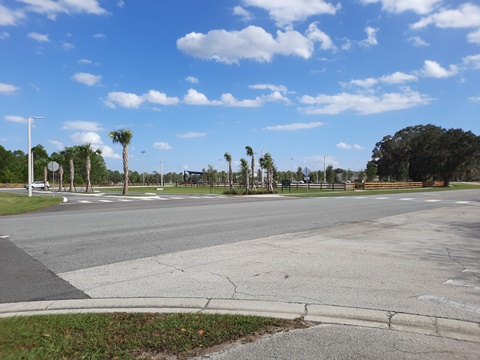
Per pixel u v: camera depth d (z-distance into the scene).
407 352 3.63
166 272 6.49
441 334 4.07
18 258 7.57
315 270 6.59
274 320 4.35
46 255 7.84
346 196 33.47
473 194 36.28
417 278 6.11
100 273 6.45
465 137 73.06
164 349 3.60
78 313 4.53
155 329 4.02
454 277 6.18
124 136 39.12
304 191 48.09
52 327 4.04
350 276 6.22
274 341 3.83
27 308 4.82
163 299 5.14
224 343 3.77
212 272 6.47
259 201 25.78
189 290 5.52
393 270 6.61
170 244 8.99
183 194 40.25
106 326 4.09
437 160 76.12
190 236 10.14
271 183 45.72
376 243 9.16
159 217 14.84
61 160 54.53
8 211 18.62
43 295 5.34
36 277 6.22
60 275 6.33
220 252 8.05
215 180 73.75
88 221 13.63
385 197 31.03
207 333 3.96
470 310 4.71
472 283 5.84
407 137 84.62
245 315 4.49
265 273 6.40
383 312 4.63
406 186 65.75
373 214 15.98
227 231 11.04
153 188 64.75
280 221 13.44
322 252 8.08
